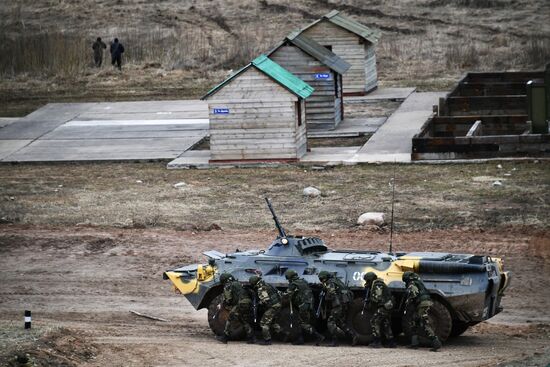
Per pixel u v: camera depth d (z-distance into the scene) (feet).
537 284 282.77
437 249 314.55
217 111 444.55
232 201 386.32
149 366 204.95
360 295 229.04
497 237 325.01
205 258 316.40
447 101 506.48
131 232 346.95
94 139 512.22
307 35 590.14
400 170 420.77
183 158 461.37
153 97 618.44
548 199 364.58
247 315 227.81
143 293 287.48
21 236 343.05
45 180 435.94
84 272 307.78
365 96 591.37
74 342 217.15
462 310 221.05
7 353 200.64
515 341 229.45
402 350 218.79
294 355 214.07
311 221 353.72
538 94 434.71
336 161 438.81
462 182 394.32
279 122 441.27
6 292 289.33
